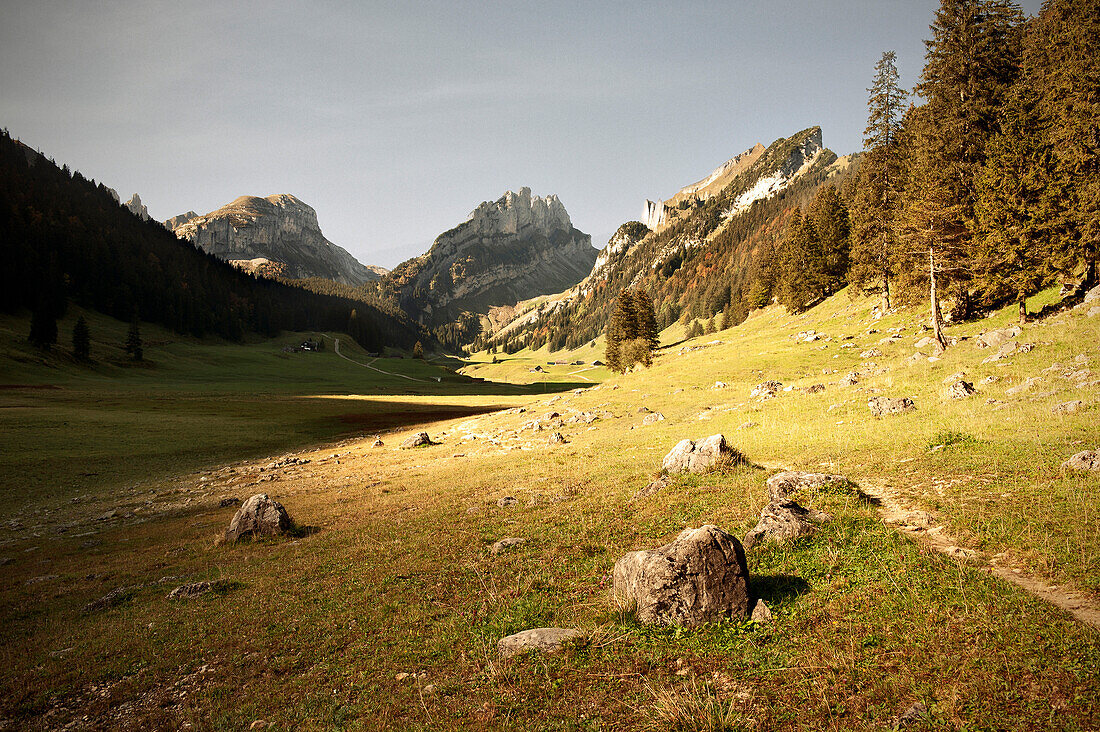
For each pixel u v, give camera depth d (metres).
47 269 165.50
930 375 32.75
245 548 20.09
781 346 72.12
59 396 83.19
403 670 9.44
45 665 11.41
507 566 13.87
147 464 44.94
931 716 6.01
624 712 7.16
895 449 18.28
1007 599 7.87
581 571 12.69
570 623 9.98
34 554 22.23
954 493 12.91
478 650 9.64
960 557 9.68
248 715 8.62
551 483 23.50
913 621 7.87
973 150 50.06
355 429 67.19
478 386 162.12
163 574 17.84
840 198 100.62
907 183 59.72
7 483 37.16
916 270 48.50
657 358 101.56
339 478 35.53
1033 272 40.12
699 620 8.97
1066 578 8.26
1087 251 37.94
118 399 84.56
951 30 53.12
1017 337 32.81
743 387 52.94
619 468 24.52
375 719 8.00
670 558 9.48
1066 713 5.65
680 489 17.94
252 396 104.56
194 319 199.88
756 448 23.36
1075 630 6.82
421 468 35.72
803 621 8.51
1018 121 46.72
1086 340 27.05
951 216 43.75
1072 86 40.72
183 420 67.31
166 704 9.41
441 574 14.03
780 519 12.16
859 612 8.42
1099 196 35.91
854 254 74.38
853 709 6.41
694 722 6.61
